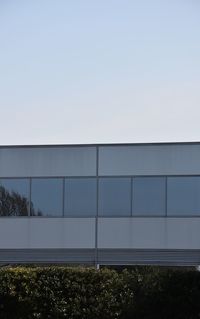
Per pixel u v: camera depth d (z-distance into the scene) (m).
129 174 26.28
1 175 27.23
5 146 27.28
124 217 26.02
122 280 12.19
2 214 27.02
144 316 11.64
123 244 25.86
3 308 12.34
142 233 25.78
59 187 26.77
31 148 27.14
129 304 11.83
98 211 26.28
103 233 26.09
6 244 26.78
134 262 25.62
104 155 26.61
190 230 25.41
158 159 26.12
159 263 25.45
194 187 25.69
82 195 26.53
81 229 26.31
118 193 26.27
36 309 12.30
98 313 12.05
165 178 25.97
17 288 12.42
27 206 26.86
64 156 26.89
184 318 11.37
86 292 12.27
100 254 25.98
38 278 12.49
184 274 11.62
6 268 12.85
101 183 26.45
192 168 25.81
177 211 25.64
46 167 26.95
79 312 12.17
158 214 25.77
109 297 12.09
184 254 25.31
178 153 26.02
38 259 26.44
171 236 25.55
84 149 26.78
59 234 26.47
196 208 25.52
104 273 12.37
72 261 26.14
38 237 26.59
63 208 26.59
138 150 26.36
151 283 11.80
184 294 11.46
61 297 12.32
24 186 27.03
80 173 26.69
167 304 11.48
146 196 26.00
